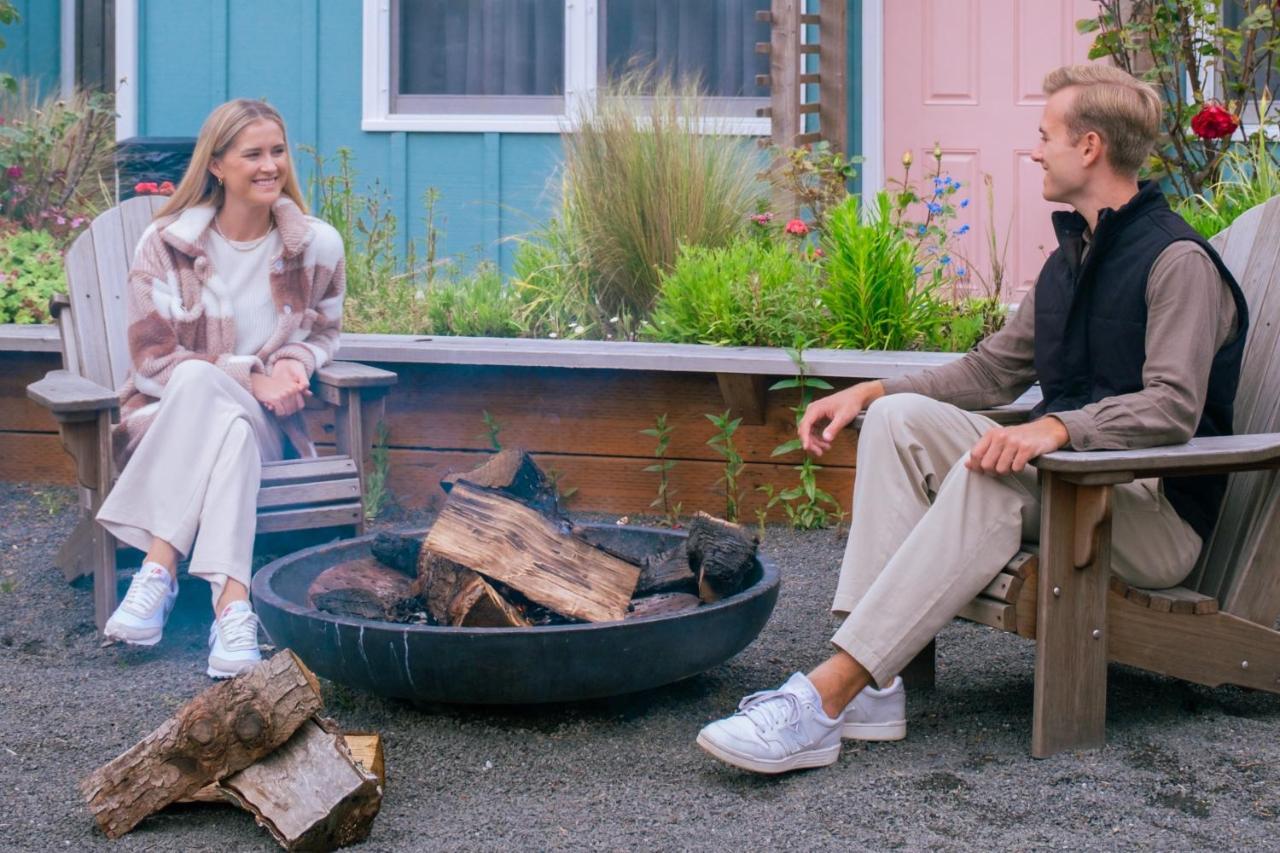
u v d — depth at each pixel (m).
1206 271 2.59
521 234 7.45
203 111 7.82
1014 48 7.39
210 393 3.26
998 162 7.46
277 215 3.70
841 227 4.86
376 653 2.67
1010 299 6.19
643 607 2.98
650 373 4.46
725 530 3.00
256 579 2.95
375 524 4.45
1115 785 2.47
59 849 2.31
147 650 3.41
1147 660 2.70
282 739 2.33
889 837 2.29
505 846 2.29
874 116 7.51
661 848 2.27
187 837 2.35
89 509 3.71
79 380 3.57
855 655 2.57
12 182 6.30
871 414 2.75
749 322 4.79
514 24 7.77
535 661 2.63
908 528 2.68
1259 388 2.97
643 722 2.88
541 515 2.95
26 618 3.65
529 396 4.56
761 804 2.44
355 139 7.73
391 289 5.84
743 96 7.67
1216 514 2.86
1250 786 2.47
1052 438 2.49
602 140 5.84
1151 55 5.95
